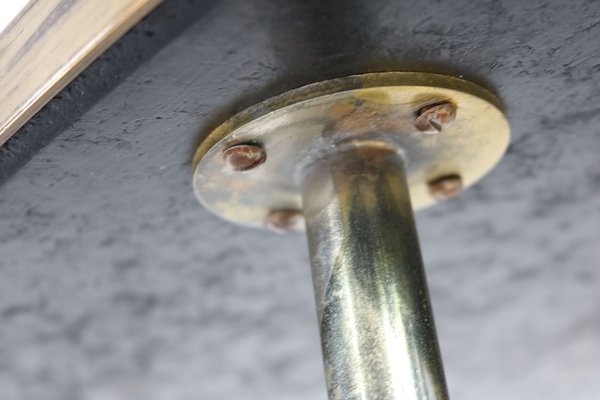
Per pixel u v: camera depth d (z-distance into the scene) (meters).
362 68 0.29
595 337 0.52
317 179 0.31
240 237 0.38
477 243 0.41
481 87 0.30
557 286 0.46
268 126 0.30
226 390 0.53
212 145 0.30
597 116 0.33
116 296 0.41
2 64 0.29
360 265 0.30
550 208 0.39
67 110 0.28
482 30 0.28
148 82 0.28
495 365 0.55
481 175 0.33
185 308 0.43
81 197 0.33
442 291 0.45
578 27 0.28
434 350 0.29
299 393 0.56
